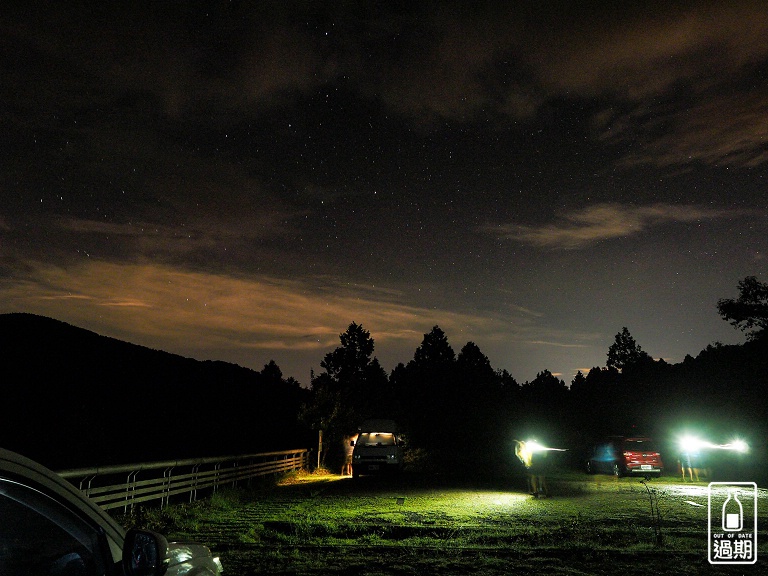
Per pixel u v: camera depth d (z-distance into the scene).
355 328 58.72
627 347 76.62
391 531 11.95
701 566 8.80
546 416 82.75
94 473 11.20
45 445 24.48
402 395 60.59
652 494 19.70
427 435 55.06
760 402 45.06
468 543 10.73
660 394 66.12
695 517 14.05
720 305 47.22
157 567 2.58
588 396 80.06
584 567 8.74
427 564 8.88
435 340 71.44
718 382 51.19
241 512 14.94
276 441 45.25
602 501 17.80
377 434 30.59
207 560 3.43
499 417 60.78
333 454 36.62
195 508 14.77
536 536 11.15
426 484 23.88
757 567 8.77
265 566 8.69
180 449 32.94
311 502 17.42
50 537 2.54
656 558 9.32
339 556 9.49
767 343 45.72
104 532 2.70
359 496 19.23
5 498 2.33
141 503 14.96
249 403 56.88
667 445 38.50
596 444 30.98
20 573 2.42
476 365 68.12
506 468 34.97
